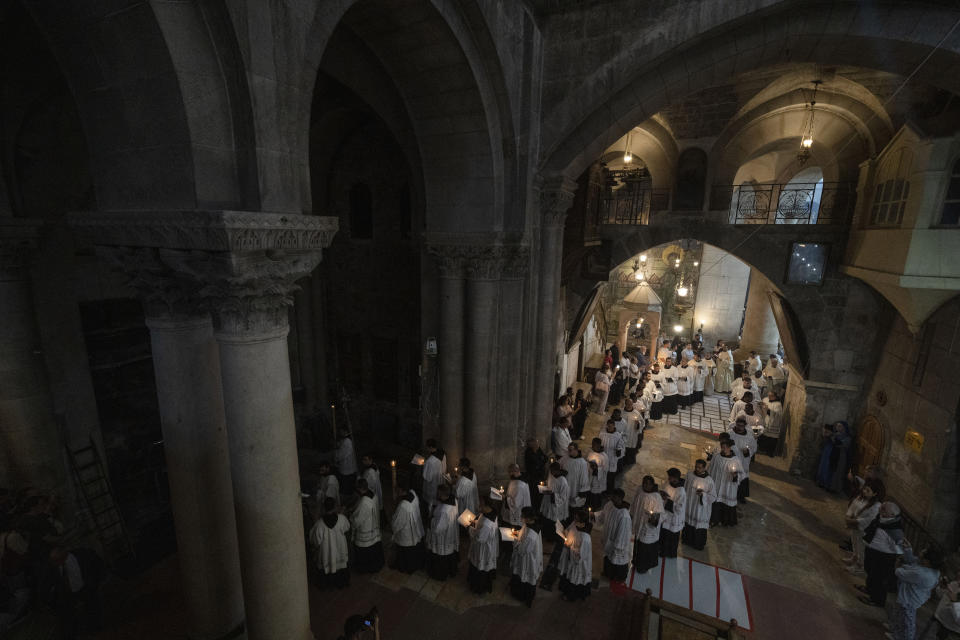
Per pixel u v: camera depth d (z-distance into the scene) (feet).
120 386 26.78
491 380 29.89
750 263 40.29
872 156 33.55
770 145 46.65
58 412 24.08
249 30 11.27
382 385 41.34
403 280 38.17
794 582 25.70
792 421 40.63
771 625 22.66
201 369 15.58
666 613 21.71
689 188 42.24
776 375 51.96
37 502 20.29
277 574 14.47
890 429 32.24
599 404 50.31
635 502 26.68
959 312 26.37
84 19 11.10
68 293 24.17
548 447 34.83
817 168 59.62
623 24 25.02
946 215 25.31
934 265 25.70
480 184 26.22
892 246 28.19
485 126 24.52
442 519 23.99
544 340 32.32
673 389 49.75
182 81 10.90
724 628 20.63
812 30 22.99
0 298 20.42
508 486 28.86
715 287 69.56
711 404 54.34
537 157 28.45
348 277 40.96
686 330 71.61
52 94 20.21
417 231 35.76
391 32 20.95
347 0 14.46
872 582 24.13
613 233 45.01
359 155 38.04
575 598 23.44
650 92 26.76
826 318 37.27
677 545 27.22
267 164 12.27
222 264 11.85
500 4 22.63
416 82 23.94
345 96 32.22
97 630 20.72
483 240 26.45
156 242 12.48
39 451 22.25
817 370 37.70
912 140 26.73
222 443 16.46
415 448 39.99
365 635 15.47
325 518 23.43
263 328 13.24
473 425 30.04
